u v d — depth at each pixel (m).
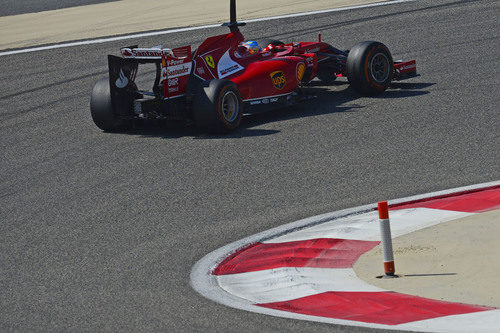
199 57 46.44
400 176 35.38
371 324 19.91
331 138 42.50
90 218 32.78
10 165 42.47
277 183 35.81
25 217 33.50
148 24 86.00
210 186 36.06
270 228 30.20
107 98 46.66
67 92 59.81
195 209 33.12
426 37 66.56
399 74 52.22
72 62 69.62
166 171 38.88
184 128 47.41
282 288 23.81
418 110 46.75
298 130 44.69
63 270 26.81
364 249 27.02
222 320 20.92
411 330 19.25
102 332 20.58
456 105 47.06
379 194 33.22
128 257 27.88
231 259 27.17
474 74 54.12
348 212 31.27
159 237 29.94
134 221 32.06
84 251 28.80
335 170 37.03
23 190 37.72
